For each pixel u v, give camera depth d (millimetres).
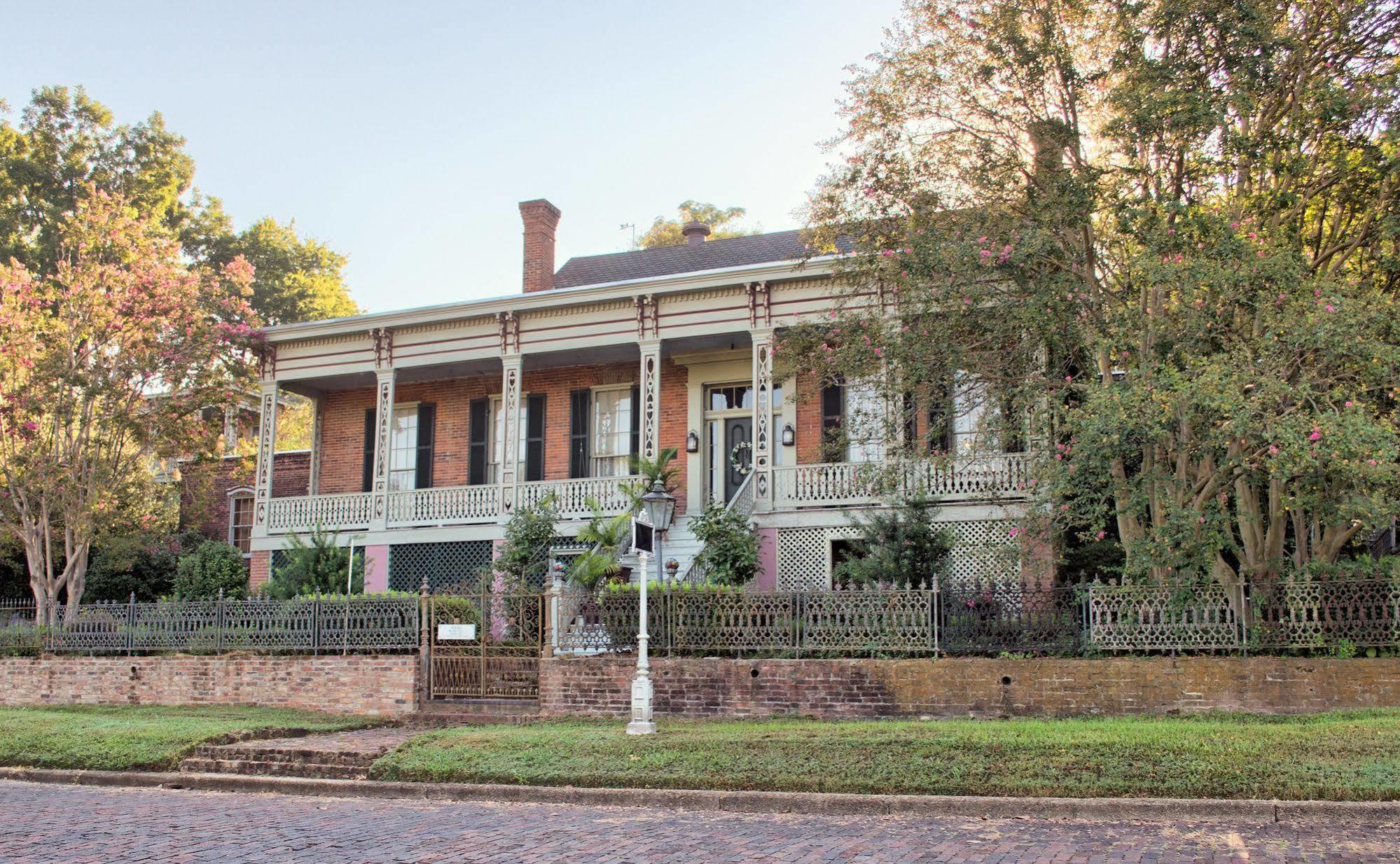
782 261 20859
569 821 10328
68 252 30828
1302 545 15797
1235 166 14562
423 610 17078
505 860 8688
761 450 20547
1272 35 14320
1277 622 14016
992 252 15156
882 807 10336
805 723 14391
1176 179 15305
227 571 25781
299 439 48812
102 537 24859
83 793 12719
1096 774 10383
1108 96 15594
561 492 22578
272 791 12570
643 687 13688
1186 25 14641
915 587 17016
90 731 15016
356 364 24109
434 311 23094
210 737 14211
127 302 23578
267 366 24812
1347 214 15773
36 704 19219
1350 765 10008
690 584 17938
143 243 24844
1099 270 17156
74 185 42688
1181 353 14055
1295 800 9547
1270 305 13297
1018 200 16188
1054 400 15094
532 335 22797
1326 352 12953
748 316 21047
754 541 19734
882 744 11805
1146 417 13234
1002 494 18766
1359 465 12250
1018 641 14797
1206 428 13516
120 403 23422
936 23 16484
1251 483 15367
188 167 45562
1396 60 14578
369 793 12172
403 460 25984
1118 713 14164
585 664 15953
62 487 22719
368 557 23453
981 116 16859
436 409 25734
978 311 15719
